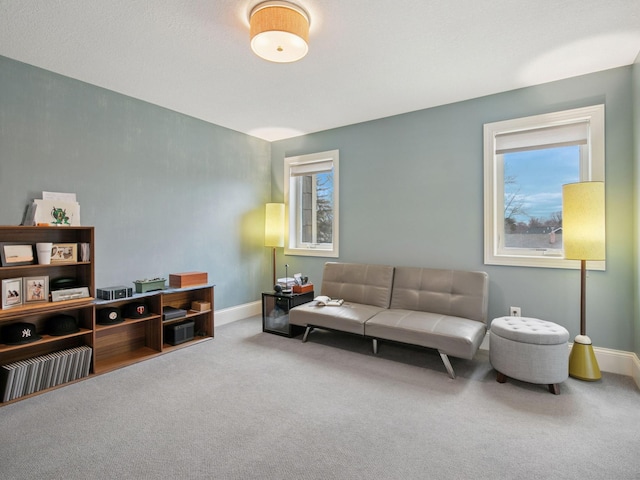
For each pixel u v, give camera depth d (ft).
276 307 12.18
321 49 7.72
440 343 8.41
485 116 10.46
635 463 5.28
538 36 7.22
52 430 6.18
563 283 9.39
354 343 11.14
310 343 11.13
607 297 8.83
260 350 10.46
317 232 14.80
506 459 5.39
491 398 7.39
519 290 9.99
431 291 10.57
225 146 13.53
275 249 15.24
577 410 6.86
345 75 9.02
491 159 10.36
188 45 7.54
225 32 7.06
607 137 8.75
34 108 8.39
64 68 8.57
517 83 9.55
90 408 6.97
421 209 11.64
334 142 13.64
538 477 4.99
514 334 7.77
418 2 6.11
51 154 8.68
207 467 5.21
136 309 9.73
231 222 13.82
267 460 5.38
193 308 11.74
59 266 8.79
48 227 7.92
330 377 8.50
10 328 7.57
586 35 7.19
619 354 8.64
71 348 8.69
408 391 7.73
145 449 5.64
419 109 11.54
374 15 6.48
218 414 6.75
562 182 9.71
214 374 8.68
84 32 6.99
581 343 8.35
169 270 11.53
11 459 5.37
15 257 7.66
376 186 12.58
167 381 8.26
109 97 9.87
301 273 14.70
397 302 11.04
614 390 7.70
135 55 7.95
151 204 10.97
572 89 9.16
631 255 8.53
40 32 6.97
